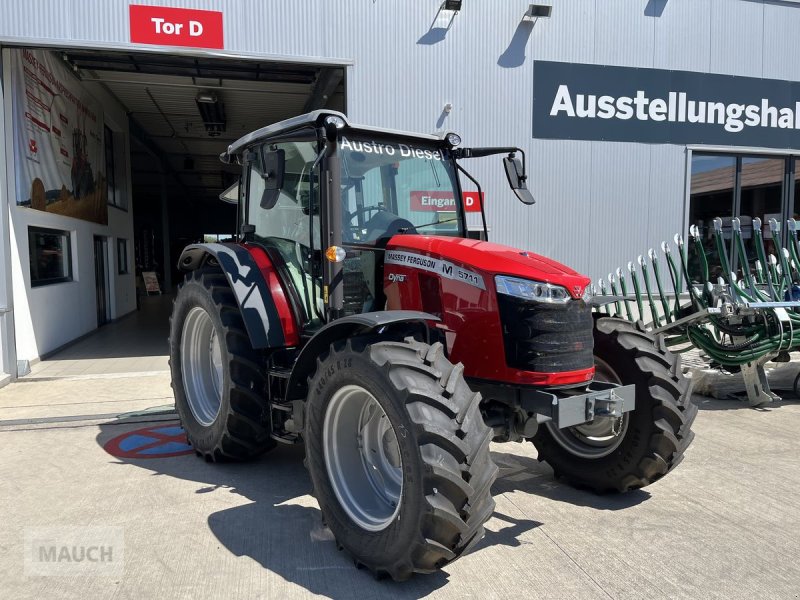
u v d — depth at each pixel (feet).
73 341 32.99
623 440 11.63
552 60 27.71
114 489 12.48
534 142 27.89
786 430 16.61
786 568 9.26
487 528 10.72
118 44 23.08
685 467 13.75
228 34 24.08
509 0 26.94
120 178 45.83
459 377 8.80
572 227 28.71
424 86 26.35
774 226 20.25
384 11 25.64
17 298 24.97
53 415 18.34
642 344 11.79
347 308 11.37
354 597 8.48
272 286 12.67
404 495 8.29
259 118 44.83
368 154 12.13
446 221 13.24
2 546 10.01
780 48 30.91
